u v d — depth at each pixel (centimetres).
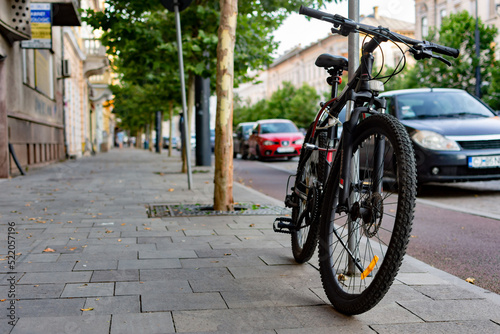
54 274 359
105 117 6172
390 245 248
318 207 348
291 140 2145
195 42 1193
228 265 389
